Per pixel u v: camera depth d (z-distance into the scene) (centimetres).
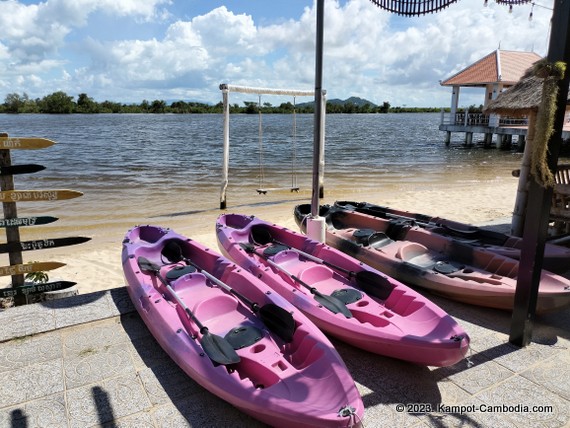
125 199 1283
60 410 329
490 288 468
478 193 1352
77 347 411
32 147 473
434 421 317
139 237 634
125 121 7731
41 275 578
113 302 494
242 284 468
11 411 328
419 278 527
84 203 1225
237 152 2639
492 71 2770
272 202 1253
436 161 2241
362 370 380
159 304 417
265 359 347
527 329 404
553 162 366
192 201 1265
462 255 579
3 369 377
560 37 343
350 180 1630
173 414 325
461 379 365
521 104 622
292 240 620
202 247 562
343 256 534
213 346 355
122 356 398
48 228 977
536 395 344
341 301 437
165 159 2261
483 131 2895
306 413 282
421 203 1199
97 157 2350
